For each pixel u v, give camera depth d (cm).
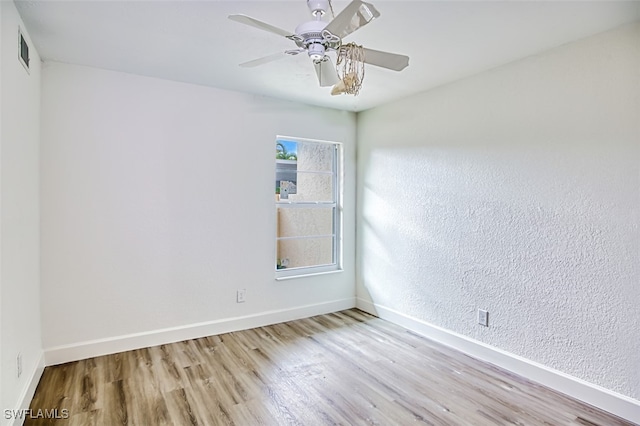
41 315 272
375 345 324
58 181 278
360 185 430
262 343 327
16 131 201
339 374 270
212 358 295
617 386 220
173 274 326
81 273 288
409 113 362
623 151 217
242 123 355
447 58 265
